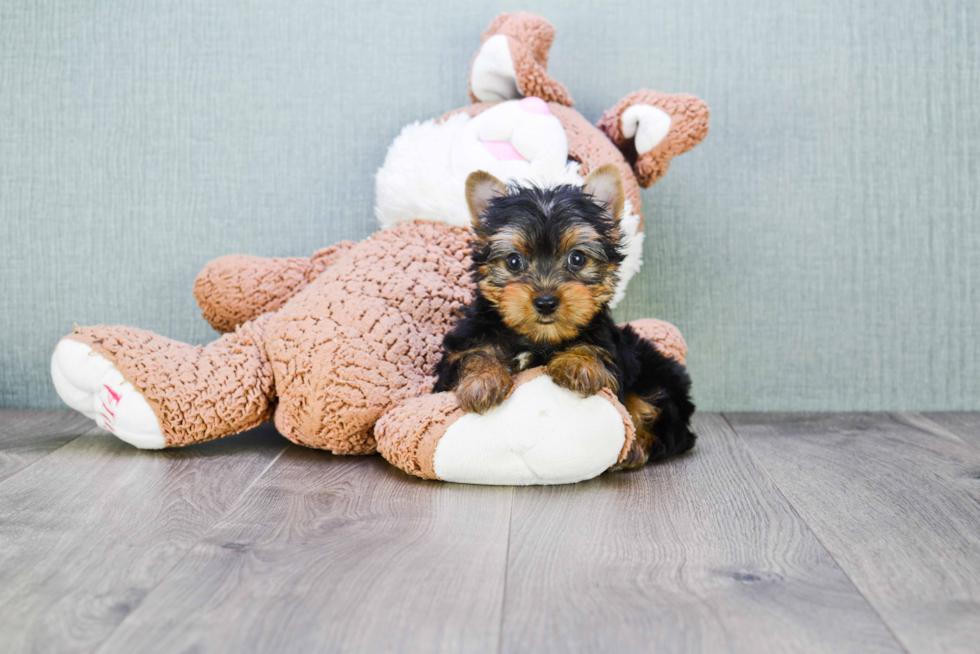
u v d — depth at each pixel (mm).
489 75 923
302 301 835
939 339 1028
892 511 692
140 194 1023
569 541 628
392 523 656
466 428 722
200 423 812
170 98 1020
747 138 1020
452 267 861
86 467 783
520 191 765
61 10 1012
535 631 518
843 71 1013
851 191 1022
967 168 1018
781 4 1010
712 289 1030
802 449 867
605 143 913
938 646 509
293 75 1022
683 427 830
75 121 1021
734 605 546
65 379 807
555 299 711
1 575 572
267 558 596
